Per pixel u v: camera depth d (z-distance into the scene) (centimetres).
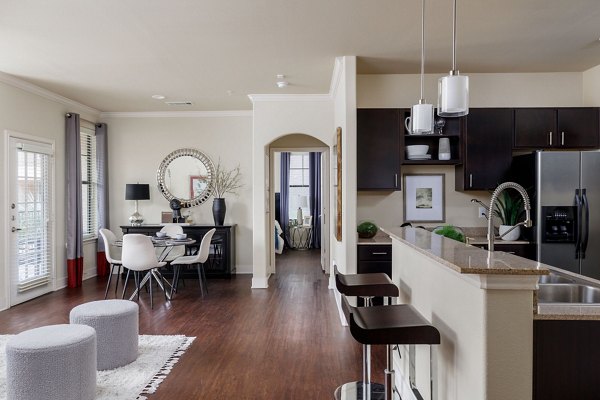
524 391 155
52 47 393
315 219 1048
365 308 231
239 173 709
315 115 591
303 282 640
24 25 342
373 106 489
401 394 290
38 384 251
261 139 595
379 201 498
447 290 203
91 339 273
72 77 495
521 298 155
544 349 158
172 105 654
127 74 484
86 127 664
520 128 463
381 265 429
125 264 508
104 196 688
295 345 372
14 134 500
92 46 391
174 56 420
